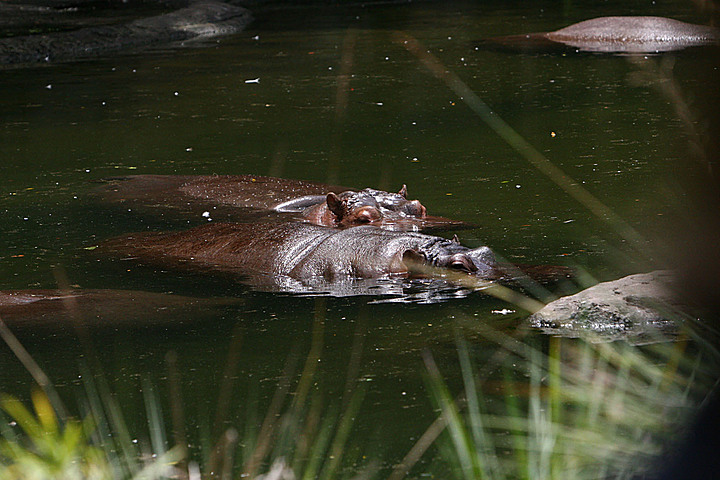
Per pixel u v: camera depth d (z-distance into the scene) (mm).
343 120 21547
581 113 21297
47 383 7602
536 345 7941
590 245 11531
